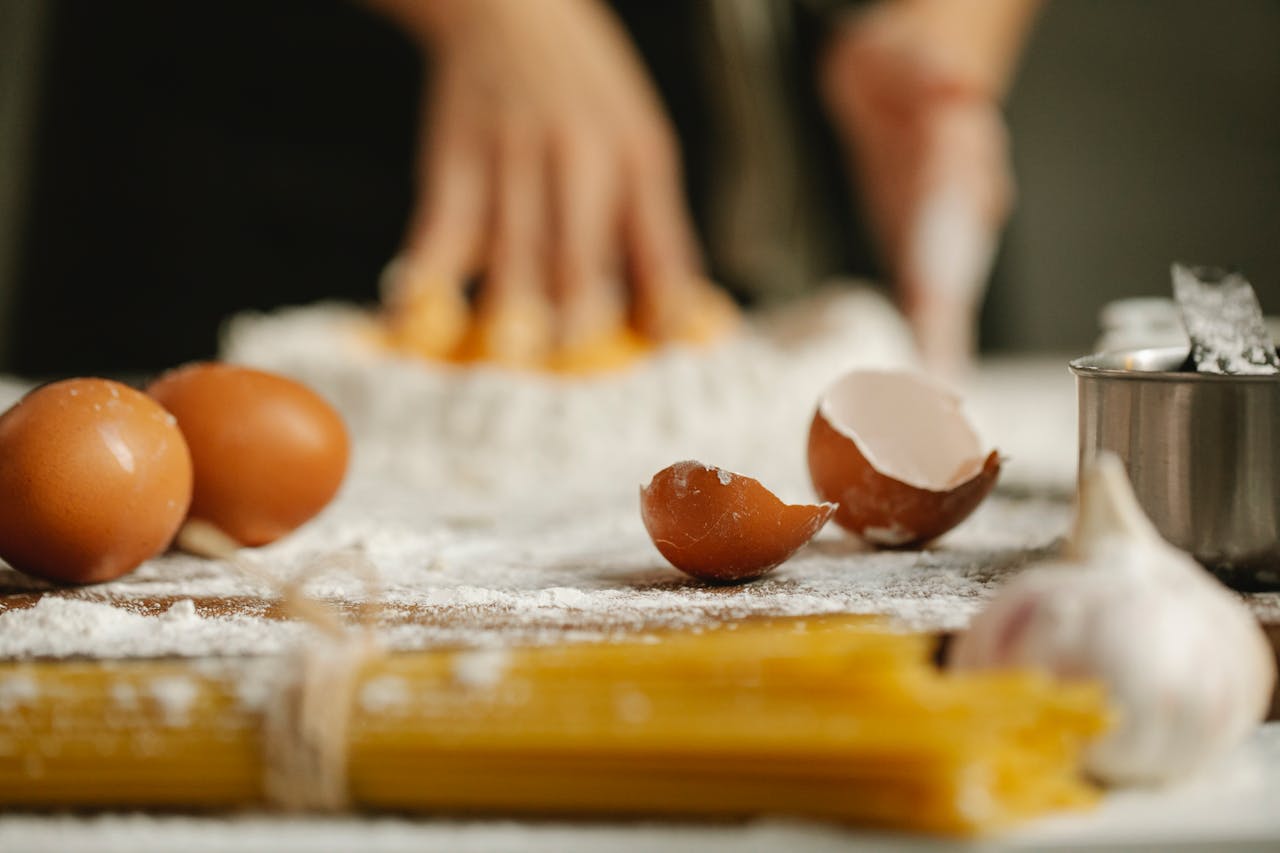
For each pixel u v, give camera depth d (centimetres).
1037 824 48
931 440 64
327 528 70
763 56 136
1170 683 49
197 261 137
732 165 136
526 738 49
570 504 77
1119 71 216
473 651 53
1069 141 219
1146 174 219
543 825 49
